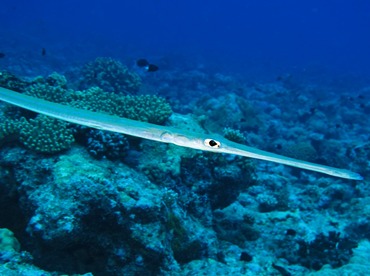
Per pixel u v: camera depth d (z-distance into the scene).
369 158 2.43
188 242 1.07
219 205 1.46
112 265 0.88
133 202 0.91
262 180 2.04
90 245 0.88
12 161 1.00
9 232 0.85
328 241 1.34
